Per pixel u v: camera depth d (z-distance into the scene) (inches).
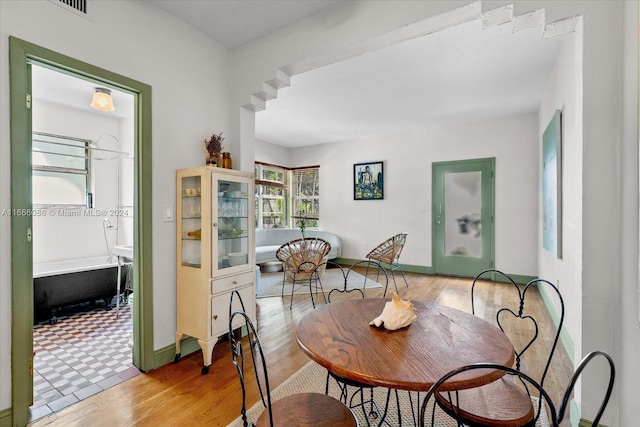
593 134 59.5
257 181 249.6
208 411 71.1
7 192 64.7
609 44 58.2
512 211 192.9
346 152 255.8
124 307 152.1
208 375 86.7
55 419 68.4
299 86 146.6
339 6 89.2
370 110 181.0
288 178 281.7
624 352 55.6
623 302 55.9
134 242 89.7
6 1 64.1
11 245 65.3
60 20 71.7
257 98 111.6
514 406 46.0
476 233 204.7
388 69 129.3
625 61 55.2
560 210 112.7
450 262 213.6
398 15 80.0
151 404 73.6
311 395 50.4
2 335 64.4
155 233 91.0
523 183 189.5
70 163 162.7
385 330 51.8
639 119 48.1
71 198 163.6
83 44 75.5
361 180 247.9
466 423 44.5
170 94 94.6
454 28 100.8
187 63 99.3
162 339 92.6
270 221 266.5
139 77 86.8
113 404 73.6
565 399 29.2
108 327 125.2
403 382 36.6
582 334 60.8
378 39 85.3
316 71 131.0
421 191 223.1
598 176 59.2
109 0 80.7
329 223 264.4
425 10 76.5
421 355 42.9
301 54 96.3
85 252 166.7
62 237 158.9
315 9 91.9
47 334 117.7
